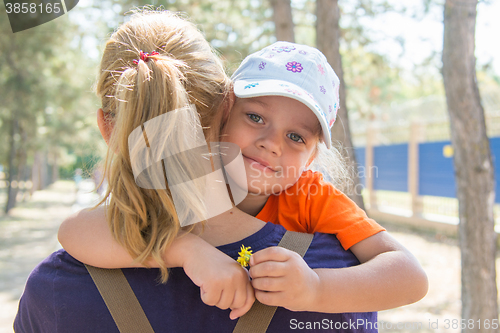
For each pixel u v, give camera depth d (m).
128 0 7.17
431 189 11.26
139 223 0.89
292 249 0.95
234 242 0.94
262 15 8.80
